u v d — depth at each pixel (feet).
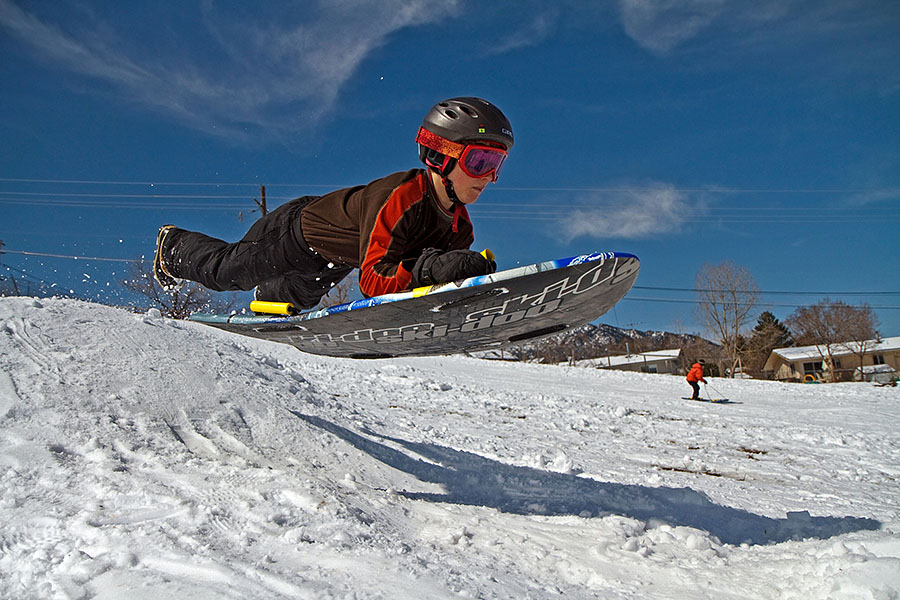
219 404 12.53
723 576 6.90
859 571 5.96
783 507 12.59
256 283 11.81
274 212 11.30
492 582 6.36
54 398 10.37
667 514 10.62
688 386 59.67
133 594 5.49
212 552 6.33
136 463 9.04
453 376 44.93
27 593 5.66
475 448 17.56
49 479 7.97
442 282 8.46
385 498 9.37
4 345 11.71
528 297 8.61
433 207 9.54
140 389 11.80
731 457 21.62
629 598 6.32
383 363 44.91
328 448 12.20
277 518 7.40
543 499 11.05
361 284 9.27
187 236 12.57
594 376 62.13
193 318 12.70
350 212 9.93
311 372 33.50
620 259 8.01
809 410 43.06
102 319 14.53
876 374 139.44
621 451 20.97
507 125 9.52
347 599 5.57
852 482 17.40
